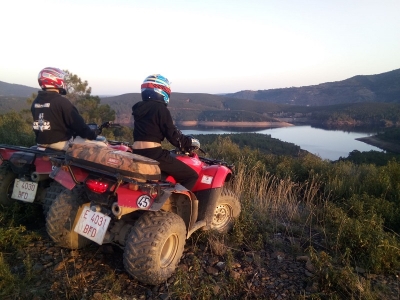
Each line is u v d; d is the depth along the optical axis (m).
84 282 3.35
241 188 7.09
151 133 3.97
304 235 5.18
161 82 4.04
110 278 3.44
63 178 3.53
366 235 4.46
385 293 3.64
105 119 31.95
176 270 3.74
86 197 3.84
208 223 4.48
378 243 4.29
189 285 3.43
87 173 3.45
